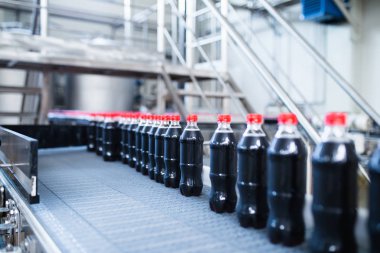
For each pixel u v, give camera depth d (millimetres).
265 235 1029
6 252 1090
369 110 1441
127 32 4051
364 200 876
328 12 4434
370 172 789
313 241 848
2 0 3207
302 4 4664
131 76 4051
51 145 3225
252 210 1078
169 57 5188
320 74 5223
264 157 1079
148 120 1967
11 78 5578
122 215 1222
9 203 1507
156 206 1341
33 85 4473
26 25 5695
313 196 847
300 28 5422
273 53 5953
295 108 1291
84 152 3004
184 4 3691
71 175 1961
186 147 1482
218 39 3615
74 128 3383
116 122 2523
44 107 3637
